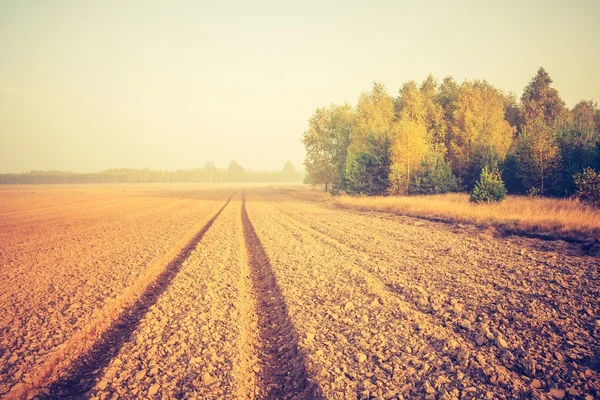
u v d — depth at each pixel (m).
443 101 45.22
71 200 55.28
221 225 24.05
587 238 13.00
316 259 12.74
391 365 5.38
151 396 4.79
